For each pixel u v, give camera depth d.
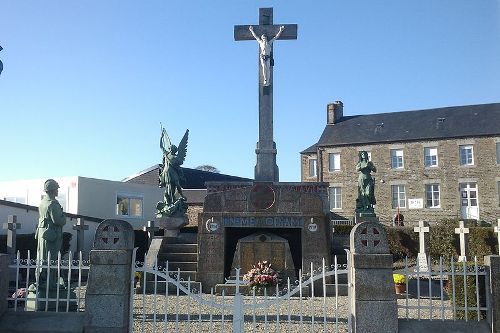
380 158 43.34
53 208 10.00
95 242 8.02
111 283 7.88
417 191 42.06
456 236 27.41
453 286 7.86
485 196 40.16
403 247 27.98
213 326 9.79
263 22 18.75
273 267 16.39
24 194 32.91
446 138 41.78
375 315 7.46
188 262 17.61
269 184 17.44
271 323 10.02
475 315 8.80
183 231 28.62
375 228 7.70
